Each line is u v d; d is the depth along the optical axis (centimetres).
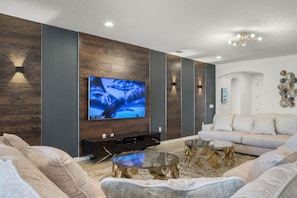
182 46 544
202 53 623
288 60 654
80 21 375
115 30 423
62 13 341
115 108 486
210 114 785
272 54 636
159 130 596
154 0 298
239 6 317
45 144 387
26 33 367
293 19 365
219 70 808
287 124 447
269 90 691
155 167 253
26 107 366
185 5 312
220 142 402
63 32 411
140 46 544
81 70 435
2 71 343
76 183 115
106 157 445
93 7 320
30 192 64
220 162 413
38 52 380
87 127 444
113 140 443
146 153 315
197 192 95
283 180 81
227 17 358
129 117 516
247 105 1024
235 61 749
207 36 461
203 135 513
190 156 406
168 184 98
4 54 345
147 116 565
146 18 361
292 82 645
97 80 454
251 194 69
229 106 941
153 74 582
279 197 70
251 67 730
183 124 672
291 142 264
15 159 97
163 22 380
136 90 532
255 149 439
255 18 360
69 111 419
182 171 361
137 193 94
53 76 398
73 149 423
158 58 596
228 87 939
